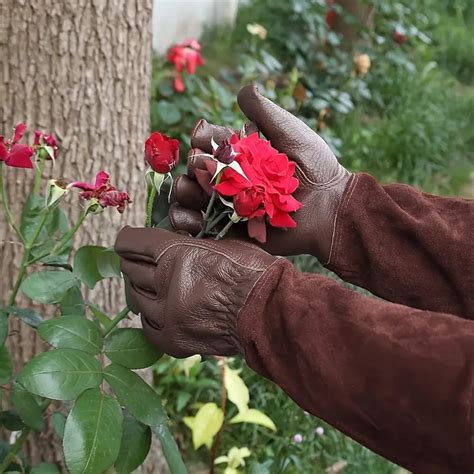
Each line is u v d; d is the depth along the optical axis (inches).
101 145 46.9
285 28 109.3
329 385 23.5
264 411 62.1
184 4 115.9
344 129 101.4
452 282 29.9
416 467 23.0
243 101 31.1
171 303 26.5
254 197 26.7
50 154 31.9
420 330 23.0
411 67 116.1
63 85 45.2
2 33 44.1
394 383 22.5
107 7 45.4
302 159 30.9
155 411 28.8
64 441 26.7
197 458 59.5
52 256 31.9
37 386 26.9
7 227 45.2
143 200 49.6
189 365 61.3
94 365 28.2
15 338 45.6
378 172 98.7
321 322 24.2
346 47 116.4
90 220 46.3
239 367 64.4
